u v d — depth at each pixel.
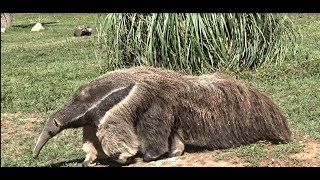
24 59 15.12
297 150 5.98
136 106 5.57
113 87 5.55
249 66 11.72
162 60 10.97
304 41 15.00
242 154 5.93
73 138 7.23
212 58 11.23
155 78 5.75
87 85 5.70
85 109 5.54
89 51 15.95
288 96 9.06
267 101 6.21
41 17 28.64
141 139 5.76
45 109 8.96
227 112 6.06
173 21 10.73
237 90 6.11
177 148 6.00
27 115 8.66
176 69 10.96
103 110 5.49
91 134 5.86
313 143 6.32
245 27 11.58
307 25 18.36
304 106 8.30
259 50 11.85
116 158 5.63
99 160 6.11
